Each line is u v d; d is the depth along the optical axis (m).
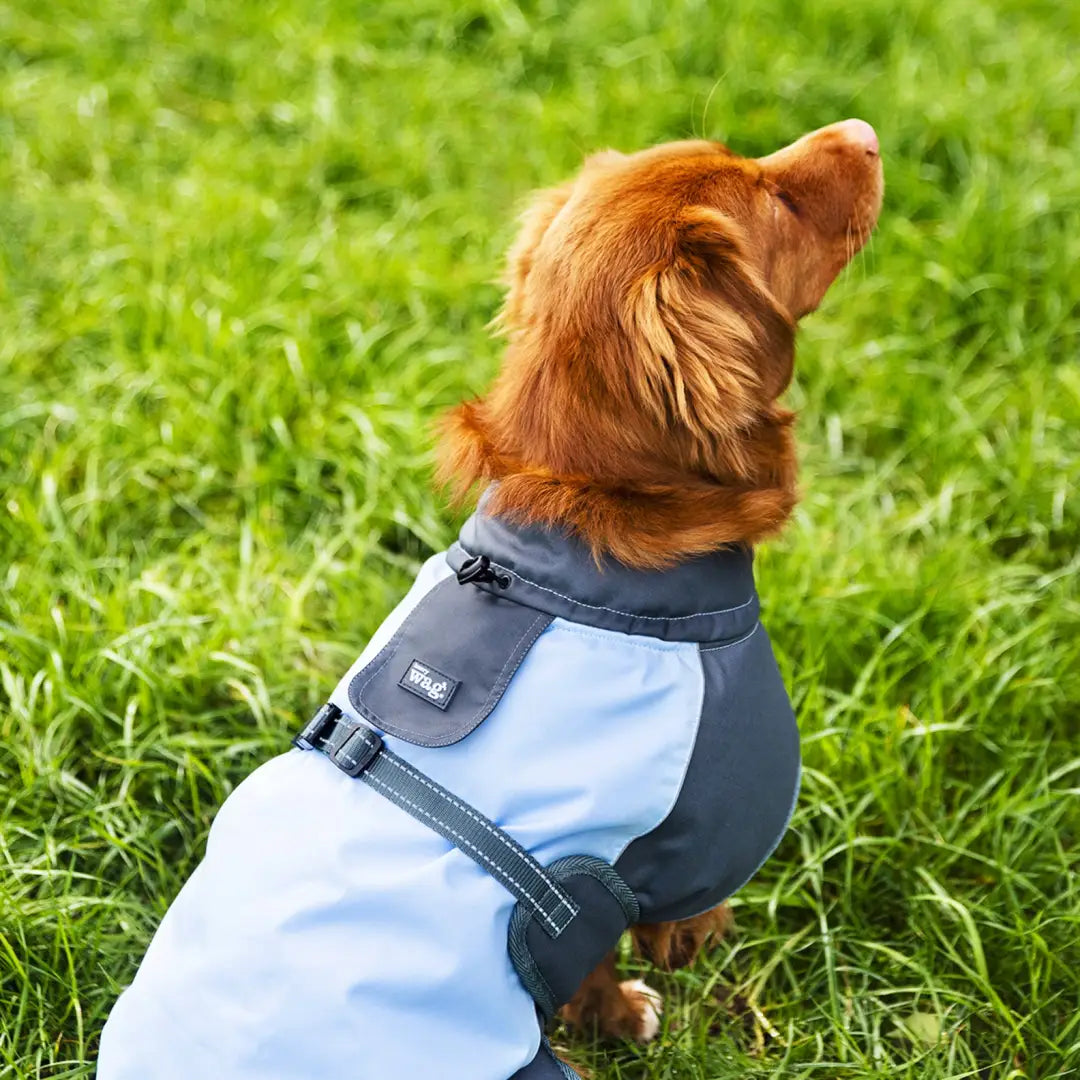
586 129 3.30
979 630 2.29
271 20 3.79
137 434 2.52
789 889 2.05
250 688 2.22
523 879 1.64
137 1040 1.61
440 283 2.88
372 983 1.59
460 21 3.80
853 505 2.50
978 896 2.07
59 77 3.58
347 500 2.43
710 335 1.73
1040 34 3.66
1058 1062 1.90
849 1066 1.90
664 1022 1.99
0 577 2.34
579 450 1.74
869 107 3.28
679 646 1.71
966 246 2.89
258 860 1.65
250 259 2.92
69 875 1.98
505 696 1.67
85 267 2.91
